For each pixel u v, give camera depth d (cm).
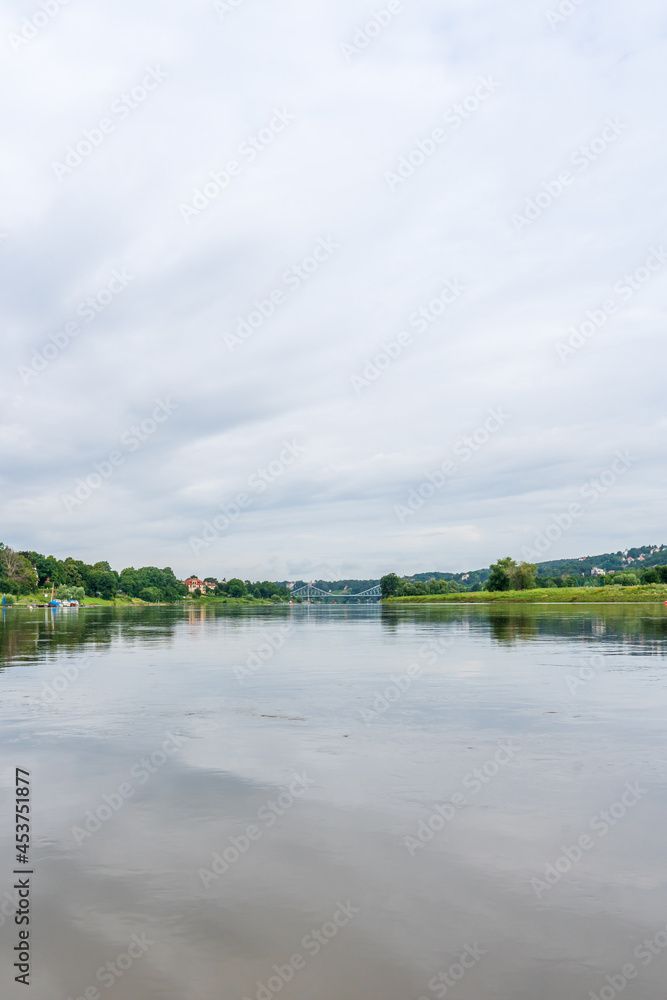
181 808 744
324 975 435
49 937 484
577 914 508
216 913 514
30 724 1180
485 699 1399
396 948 465
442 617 5888
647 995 409
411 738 1057
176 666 2039
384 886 555
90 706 1350
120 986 427
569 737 1056
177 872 586
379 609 10425
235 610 12850
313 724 1168
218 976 437
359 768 893
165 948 470
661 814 712
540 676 1739
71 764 922
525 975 432
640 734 1073
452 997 410
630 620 4916
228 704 1365
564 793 782
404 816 713
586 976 431
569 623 4494
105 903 532
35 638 3431
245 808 742
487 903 525
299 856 614
